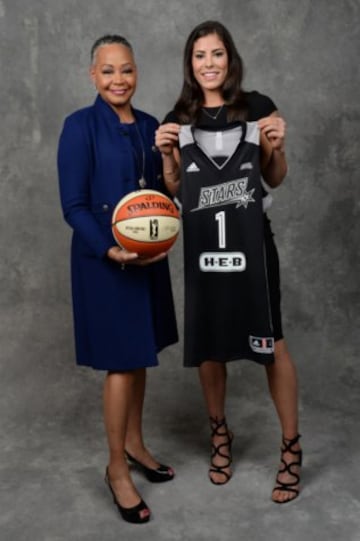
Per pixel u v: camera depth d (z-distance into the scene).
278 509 2.47
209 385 2.71
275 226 3.74
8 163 3.54
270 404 3.52
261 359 2.43
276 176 2.55
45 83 3.53
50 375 3.67
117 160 2.40
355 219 3.75
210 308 2.48
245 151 2.37
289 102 3.64
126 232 2.26
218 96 2.52
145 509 2.42
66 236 3.64
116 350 2.44
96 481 2.73
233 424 3.29
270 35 3.60
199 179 2.41
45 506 2.53
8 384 3.60
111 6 3.54
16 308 3.62
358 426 3.19
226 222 2.41
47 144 3.56
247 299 2.43
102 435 3.20
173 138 2.41
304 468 2.78
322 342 3.79
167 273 2.64
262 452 2.97
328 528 2.33
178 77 3.61
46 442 3.12
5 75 3.49
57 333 3.67
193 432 3.22
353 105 3.65
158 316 2.59
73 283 2.55
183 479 2.73
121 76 2.40
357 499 2.53
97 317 2.44
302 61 3.62
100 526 2.38
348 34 3.62
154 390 3.66
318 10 3.60
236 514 2.45
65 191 2.39
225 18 3.58
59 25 3.51
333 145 3.68
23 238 3.60
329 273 3.78
